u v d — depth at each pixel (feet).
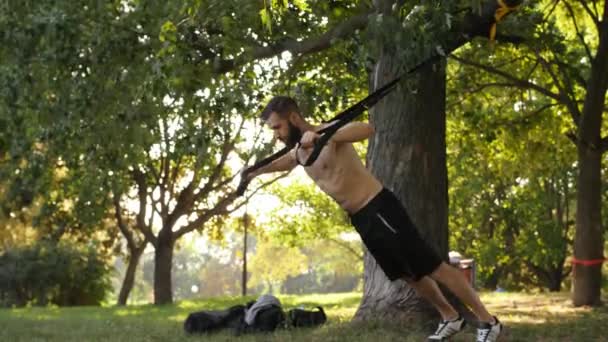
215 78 36.06
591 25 65.36
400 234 22.90
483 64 61.57
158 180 92.12
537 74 64.95
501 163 78.64
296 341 31.99
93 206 80.12
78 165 49.19
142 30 36.81
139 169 87.35
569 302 60.95
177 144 35.86
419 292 25.00
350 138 21.71
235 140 43.37
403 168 36.83
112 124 39.19
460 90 62.85
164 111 38.83
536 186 105.29
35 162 43.42
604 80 54.60
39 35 36.17
